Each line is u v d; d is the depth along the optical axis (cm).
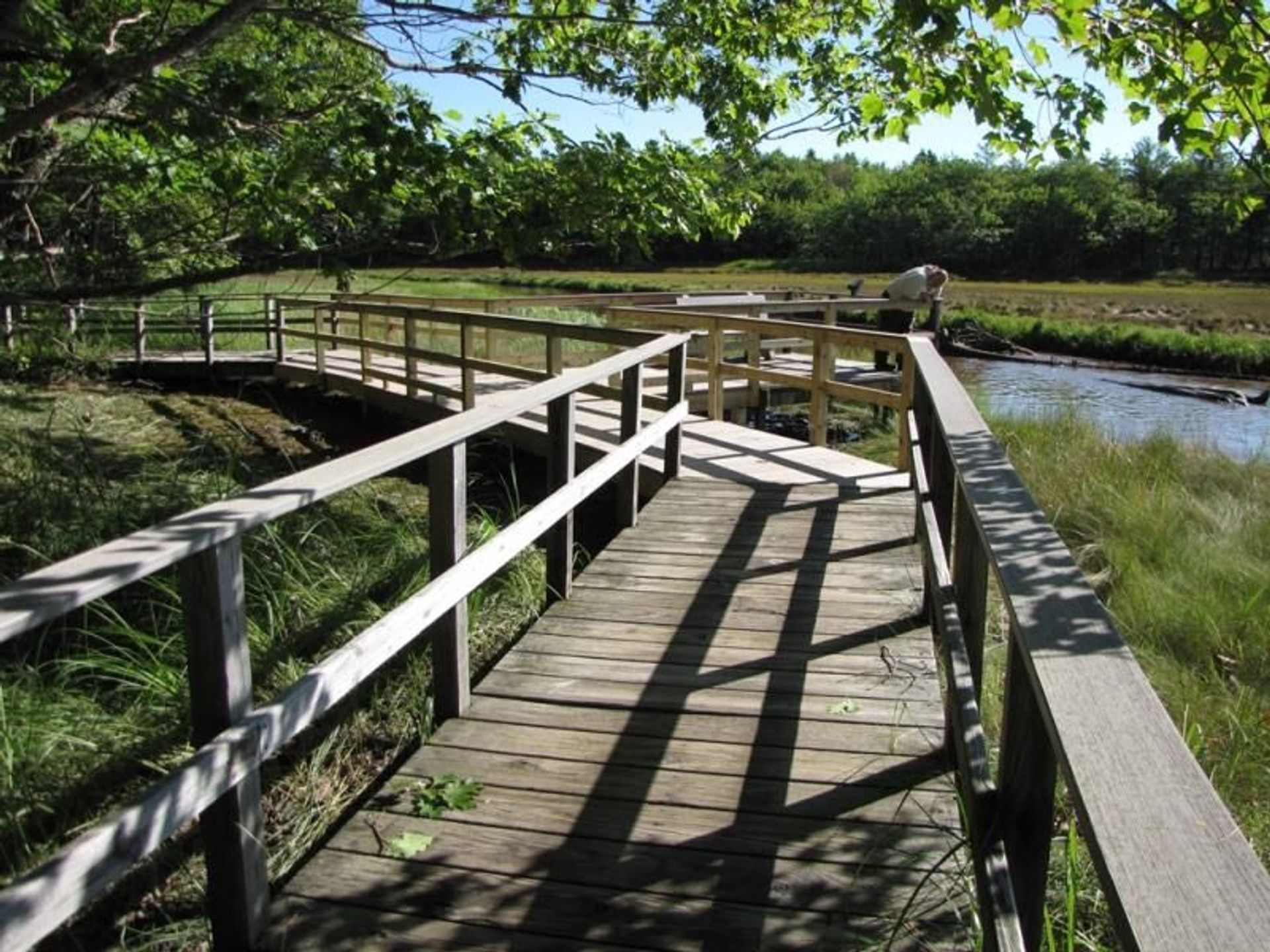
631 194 589
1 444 767
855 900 248
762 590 471
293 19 544
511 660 396
